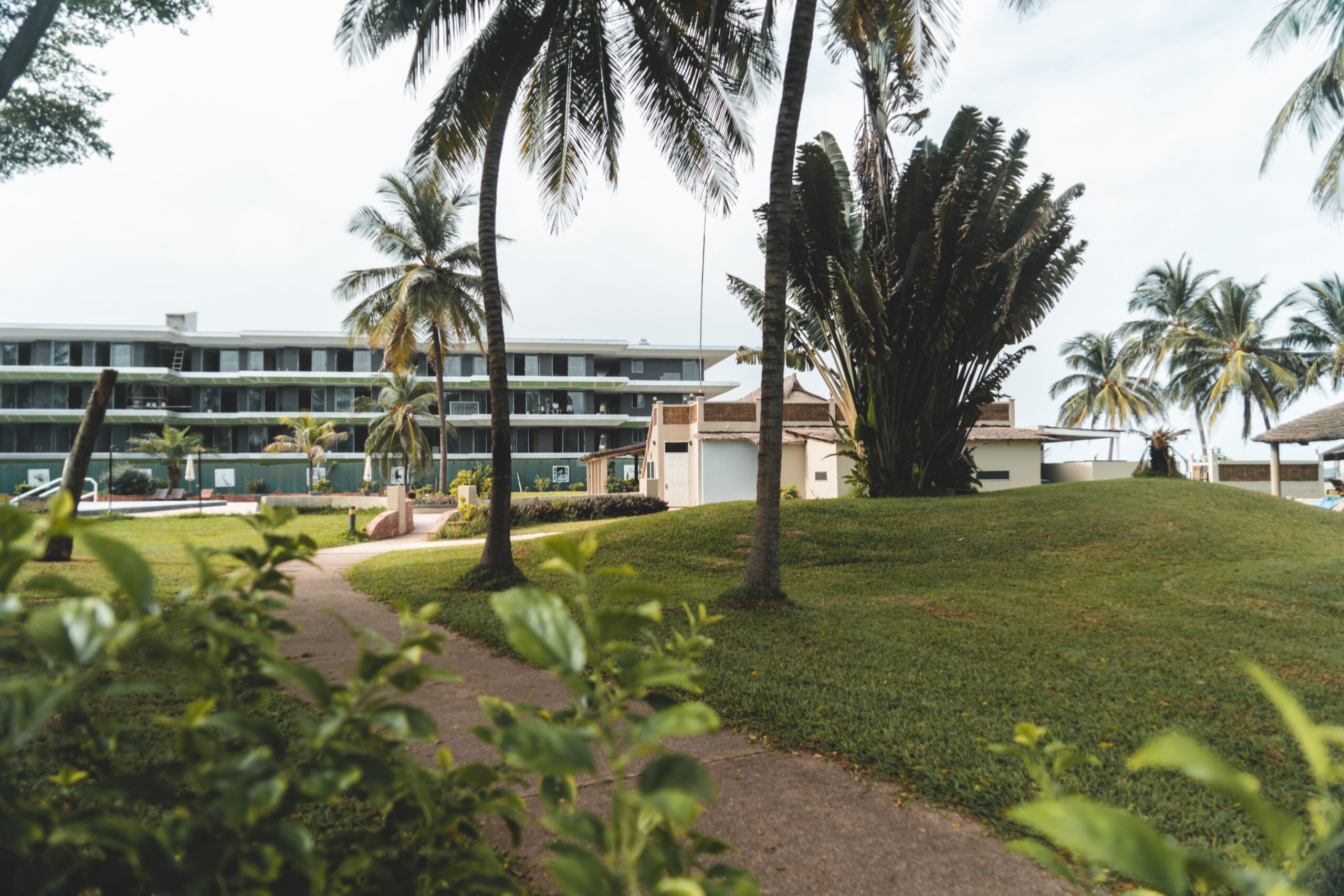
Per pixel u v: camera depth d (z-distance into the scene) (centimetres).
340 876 112
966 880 307
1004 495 1797
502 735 92
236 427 5234
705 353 5781
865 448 1898
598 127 1335
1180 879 54
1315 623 846
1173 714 523
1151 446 2147
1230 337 4428
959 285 1703
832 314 1809
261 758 103
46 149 1142
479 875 120
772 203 945
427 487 4556
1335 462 3600
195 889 92
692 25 1170
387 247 3325
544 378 5328
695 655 155
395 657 115
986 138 1672
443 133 1217
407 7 1052
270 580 136
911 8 1112
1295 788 401
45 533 93
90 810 109
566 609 104
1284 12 1570
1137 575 1162
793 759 438
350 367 5362
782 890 298
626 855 94
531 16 1148
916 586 1134
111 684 102
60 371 4812
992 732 475
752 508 1692
